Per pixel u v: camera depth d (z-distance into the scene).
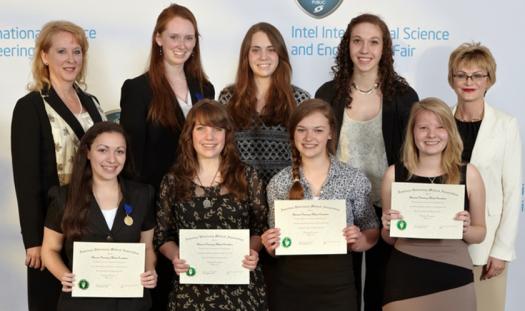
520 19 3.92
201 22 3.88
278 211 2.71
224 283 2.66
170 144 3.13
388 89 3.21
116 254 2.64
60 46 2.97
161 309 3.16
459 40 3.94
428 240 2.71
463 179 2.74
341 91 3.28
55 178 2.94
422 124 2.71
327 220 2.71
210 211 2.74
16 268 4.00
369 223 2.89
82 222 2.68
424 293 2.66
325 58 3.94
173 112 3.12
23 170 2.87
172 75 3.27
